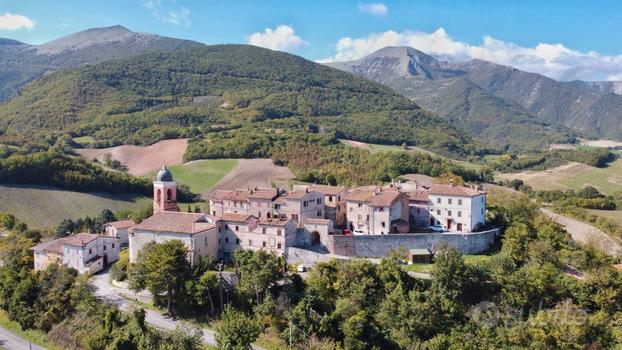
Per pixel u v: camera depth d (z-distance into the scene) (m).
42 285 125.19
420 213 151.50
